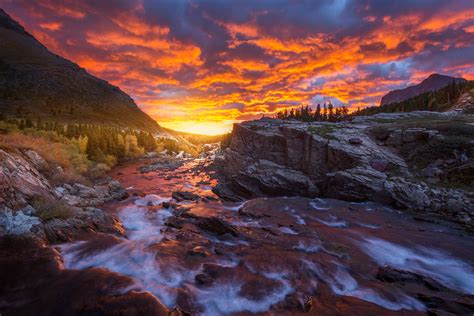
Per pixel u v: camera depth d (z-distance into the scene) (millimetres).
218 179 47281
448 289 8367
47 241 12180
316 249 11734
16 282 8641
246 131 41125
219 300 7836
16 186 14414
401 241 12961
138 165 73625
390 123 33969
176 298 7875
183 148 131375
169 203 23688
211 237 14172
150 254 11375
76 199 21109
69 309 7184
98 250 11797
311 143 30250
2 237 11281
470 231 14281
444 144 22688
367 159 25109
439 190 18688
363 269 9914
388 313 7059
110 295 7762
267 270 9711
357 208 19734
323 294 8109
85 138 63062
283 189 29703
